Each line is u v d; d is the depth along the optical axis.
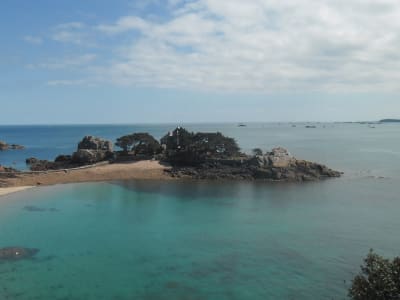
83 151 122.94
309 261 47.69
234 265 46.69
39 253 50.88
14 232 59.94
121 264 47.12
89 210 74.56
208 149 122.38
